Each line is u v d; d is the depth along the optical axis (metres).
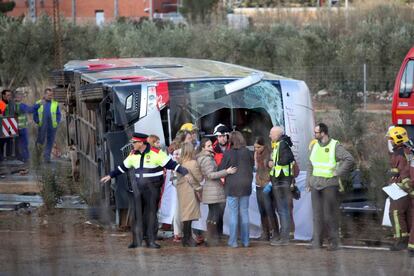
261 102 28.92
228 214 25.52
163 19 93.00
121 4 111.25
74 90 37.97
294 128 29.23
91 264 21.16
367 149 39.88
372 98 64.62
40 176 34.53
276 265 21.09
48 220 29.14
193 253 23.05
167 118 27.97
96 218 29.11
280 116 29.12
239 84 28.17
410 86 42.06
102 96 28.31
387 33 75.12
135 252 23.33
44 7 91.31
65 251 23.06
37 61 70.12
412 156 23.42
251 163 24.20
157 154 24.02
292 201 24.72
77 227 27.62
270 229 25.41
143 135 23.98
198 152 25.17
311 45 74.69
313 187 24.16
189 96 28.16
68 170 37.59
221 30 78.31
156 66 34.22
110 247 24.11
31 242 24.91
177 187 24.59
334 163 23.97
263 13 92.25
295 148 29.16
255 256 22.41
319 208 24.11
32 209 31.30
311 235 25.45
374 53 71.75
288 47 75.12
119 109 27.50
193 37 78.56
